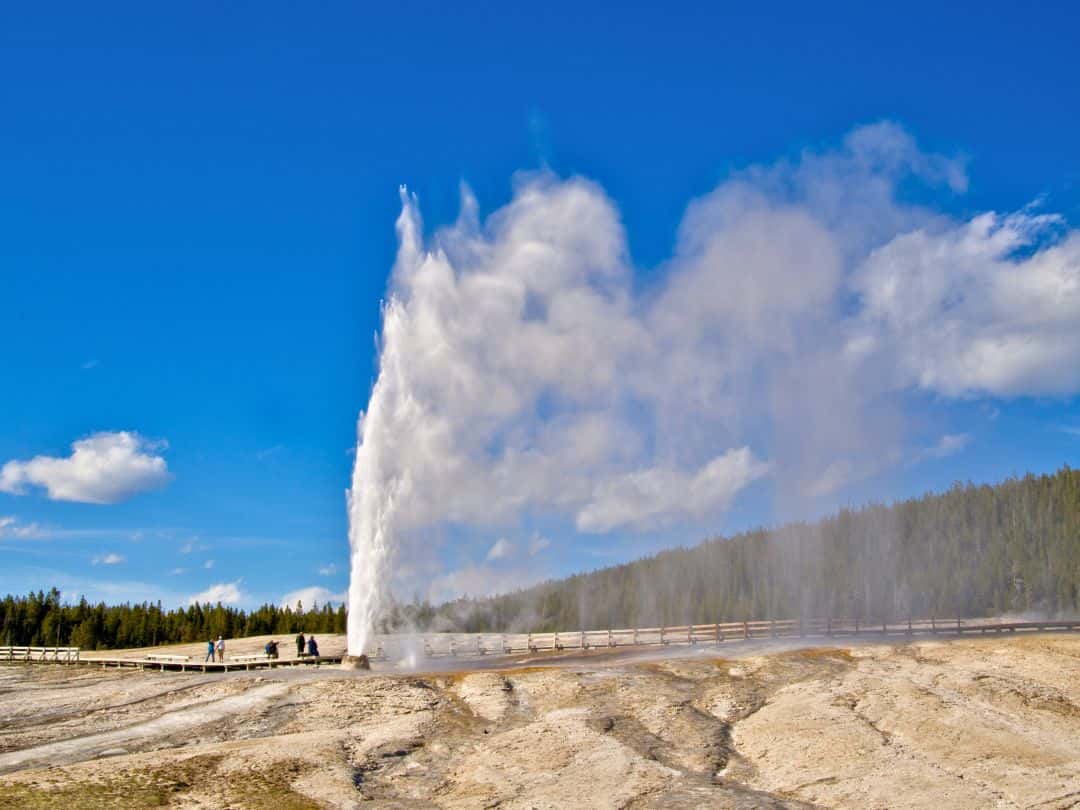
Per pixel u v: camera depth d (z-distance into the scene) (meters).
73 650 80.00
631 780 35.59
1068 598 135.62
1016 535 147.75
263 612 150.88
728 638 74.44
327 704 46.06
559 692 48.59
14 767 36.06
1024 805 33.62
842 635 71.88
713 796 33.91
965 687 48.75
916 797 34.44
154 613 153.62
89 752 38.47
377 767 37.00
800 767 37.81
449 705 46.22
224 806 30.88
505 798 33.72
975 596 140.12
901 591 142.88
